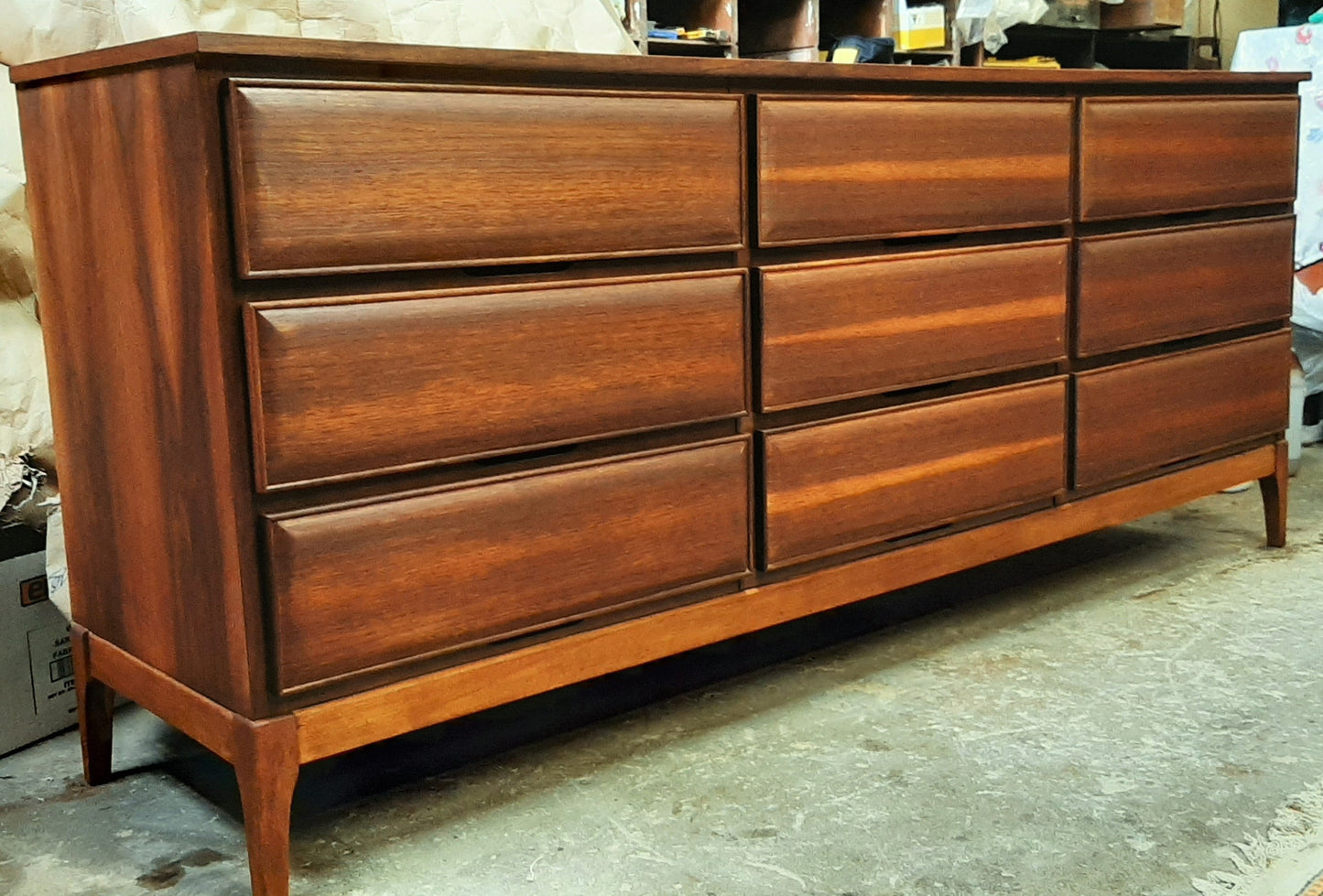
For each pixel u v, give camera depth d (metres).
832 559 1.62
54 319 1.37
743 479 1.49
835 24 3.61
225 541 1.15
